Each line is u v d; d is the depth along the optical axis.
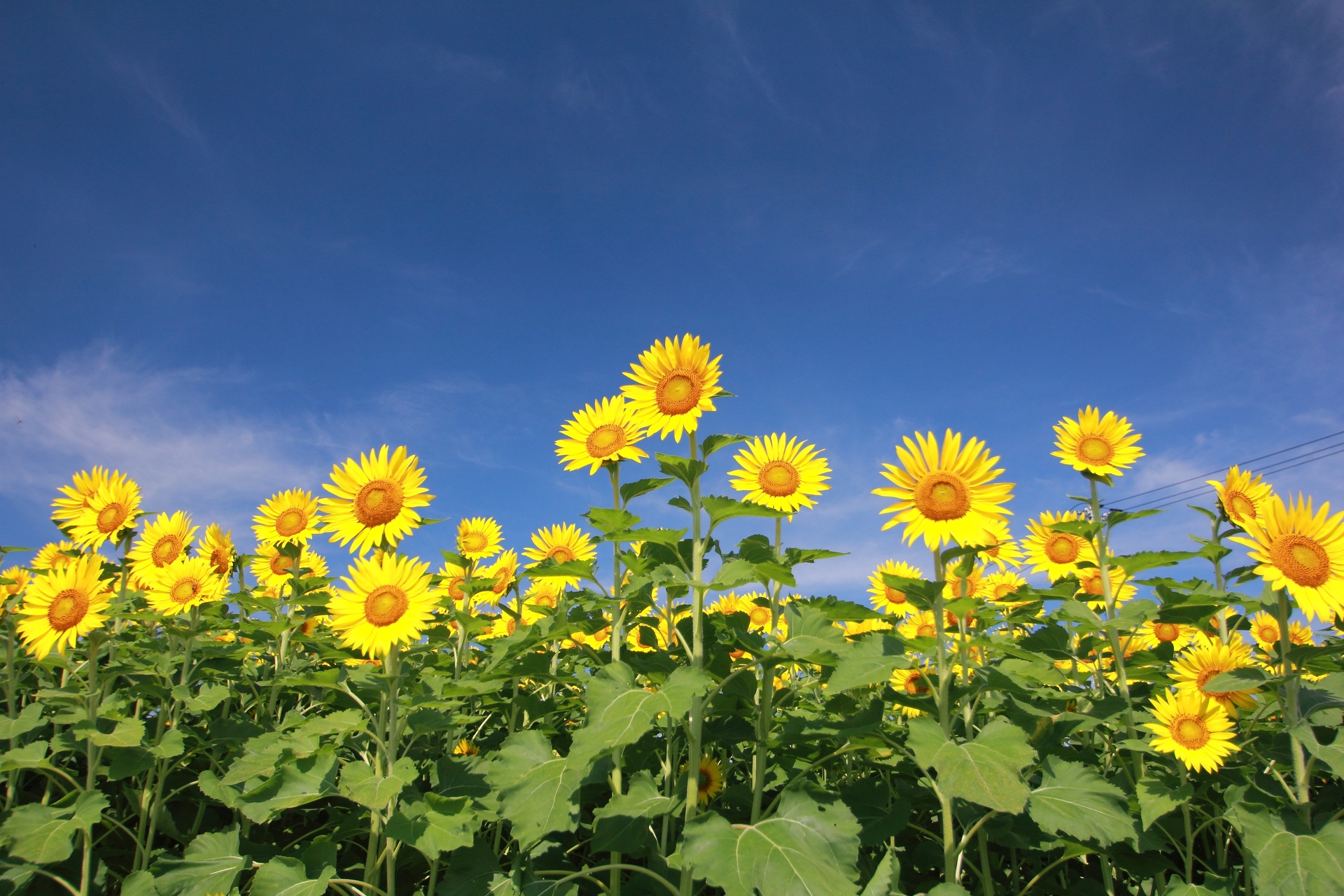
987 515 1.25
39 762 1.48
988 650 1.63
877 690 1.70
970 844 1.54
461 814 1.27
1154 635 1.93
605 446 1.54
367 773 1.29
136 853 1.55
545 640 1.45
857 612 1.42
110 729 1.66
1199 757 1.28
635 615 1.57
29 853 1.34
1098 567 1.65
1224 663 1.43
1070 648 1.67
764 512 1.32
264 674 2.07
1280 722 1.53
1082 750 1.63
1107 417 1.72
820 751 1.48
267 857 1.50
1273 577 1.24
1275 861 1.13
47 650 1.55
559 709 1.68
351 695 1.39
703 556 1.39
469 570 2.23
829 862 1.09
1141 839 1.29
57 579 1.60
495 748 1.79
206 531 2.00
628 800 1.20
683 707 1.09
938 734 1.19
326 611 1.92
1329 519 1.27
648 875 1.36
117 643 1.83
